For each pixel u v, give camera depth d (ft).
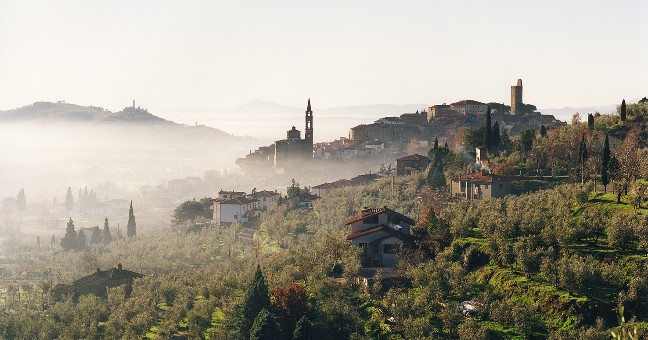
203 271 585.22
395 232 458.50
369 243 458.91
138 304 475.31
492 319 342.23
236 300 443.73
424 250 445.37
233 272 523.29
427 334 334.65
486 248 405.18
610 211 426.10
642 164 516.32
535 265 369.09
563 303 330.13
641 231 356.79
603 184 494.18
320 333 363.15
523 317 325.42
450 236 444.14
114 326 444.14
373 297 391.65
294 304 393.50
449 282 373.81
